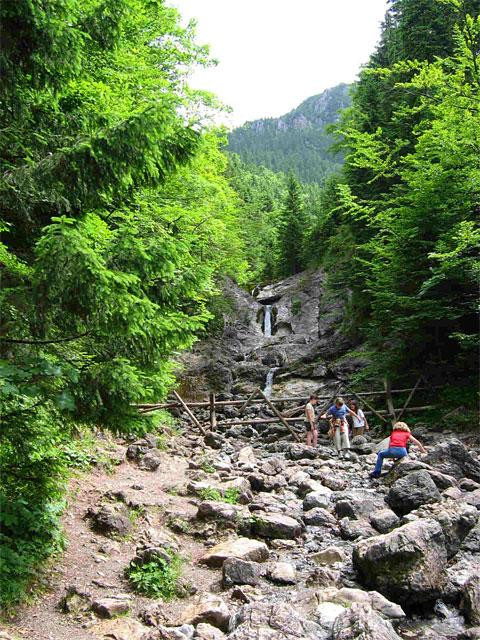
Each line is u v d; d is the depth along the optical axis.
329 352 24.78
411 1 22.72
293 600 5.42
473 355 16.77
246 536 7.20
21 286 4.65
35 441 5.15
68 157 4.51
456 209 15.08
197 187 13.82
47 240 4.07
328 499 8.77
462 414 15.27
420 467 9.77
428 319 16.75
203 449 13.70
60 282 4.18
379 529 7.52
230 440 16.03
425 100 16.89
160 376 5.69
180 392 22.48
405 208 15.84
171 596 5.35
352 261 23.38
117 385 4.75
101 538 6.38
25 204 4.79
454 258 14.11
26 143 5.07
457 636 4.90
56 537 5.61
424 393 17.67
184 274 5.62
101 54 7.08
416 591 5.39
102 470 9.11
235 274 32.91
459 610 5.46
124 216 5.98
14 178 4.50
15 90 4.86
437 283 14.95
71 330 5.00
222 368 25.03
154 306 4.83
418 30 21.92
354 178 23.78
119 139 4.50
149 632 4.38
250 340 29.97
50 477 5.53
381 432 16.80
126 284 4.45
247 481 9.54
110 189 5.06
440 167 14.59
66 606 4.73
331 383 21.91
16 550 5.04
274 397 21.86
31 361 4.42
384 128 22.05
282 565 6.11
